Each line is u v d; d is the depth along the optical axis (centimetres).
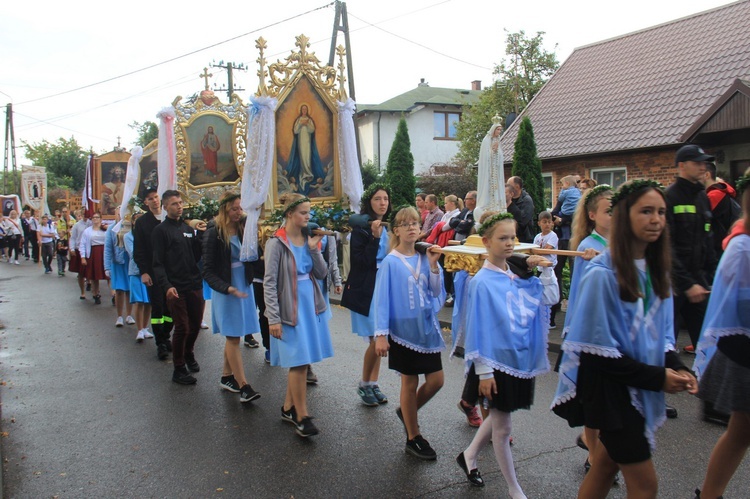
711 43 1515
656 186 247
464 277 391
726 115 1059
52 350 779
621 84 1623
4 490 385
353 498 363
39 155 5128
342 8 1756
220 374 648
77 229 1237
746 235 293
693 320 505
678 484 364
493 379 333
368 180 2361
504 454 346
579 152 1479
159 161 1023
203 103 1098
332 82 821
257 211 729
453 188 2312
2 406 554
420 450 415
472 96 3362
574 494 357
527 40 2453
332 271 691
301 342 455
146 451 445
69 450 449
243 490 380
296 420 472
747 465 385
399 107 2986
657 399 256
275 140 777
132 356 739
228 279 544
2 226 2214
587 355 250
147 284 700
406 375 415
